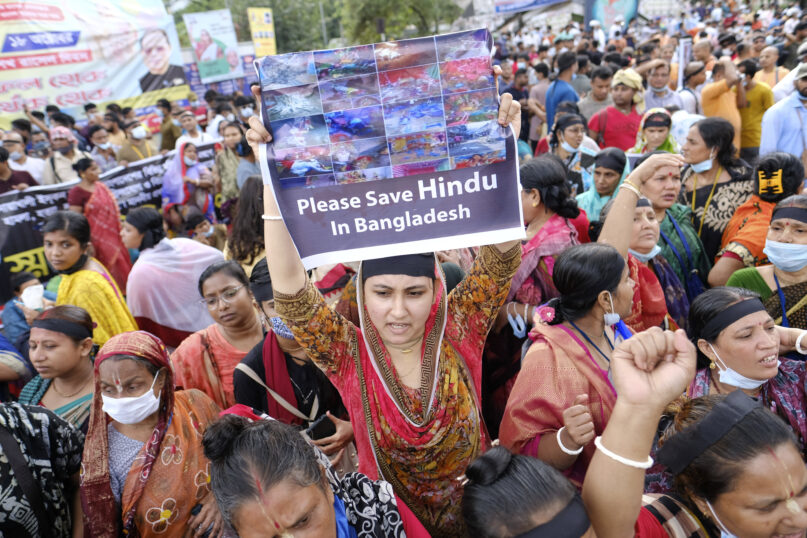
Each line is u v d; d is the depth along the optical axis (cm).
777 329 222
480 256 176
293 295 164
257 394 235
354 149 148
